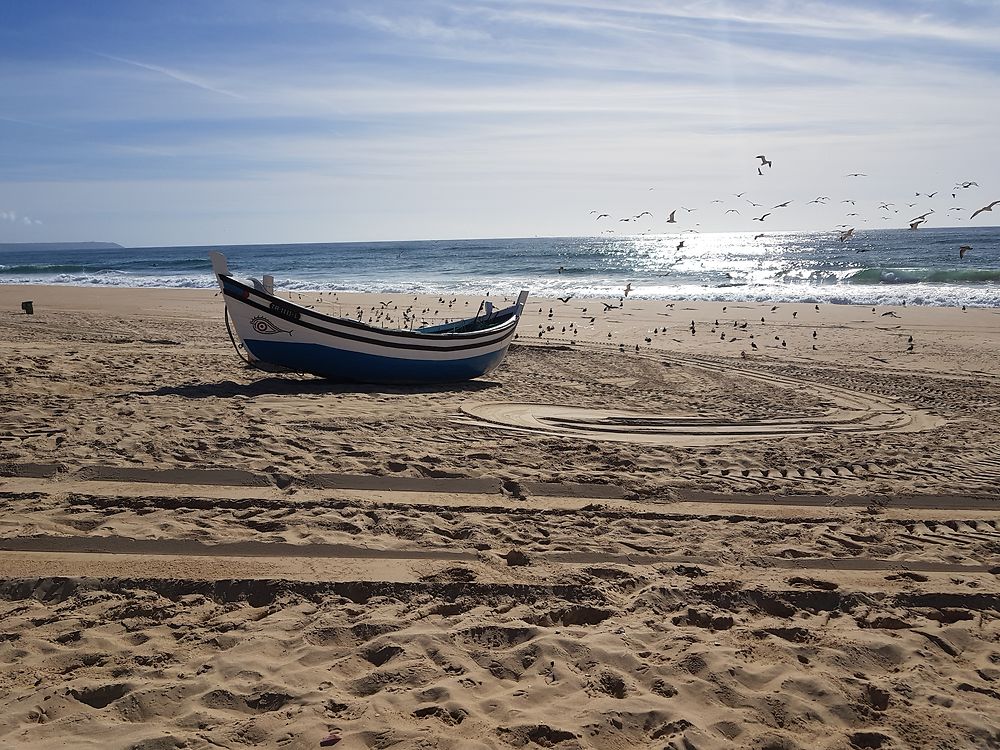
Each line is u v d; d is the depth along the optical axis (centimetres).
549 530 632
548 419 1106
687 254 9531
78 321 2273
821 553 608
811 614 505
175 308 2911
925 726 370
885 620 490
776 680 407
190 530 584
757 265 6600
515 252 10788
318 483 708
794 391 1479
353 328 1341
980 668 430
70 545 549
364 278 5531
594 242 17462
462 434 952
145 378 1292
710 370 1733
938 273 4406
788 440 1027
